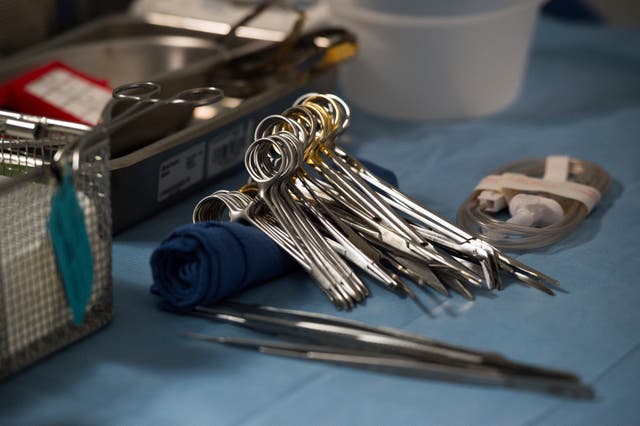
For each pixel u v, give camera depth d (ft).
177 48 4.50
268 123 3.14
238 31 4.74
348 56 4.28
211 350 2.61
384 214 3.06
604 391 2.46
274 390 2.43
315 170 3.22
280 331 2.66
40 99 3.68
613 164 4.12
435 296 2.91
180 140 3.36
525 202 3.41
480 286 2.98
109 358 2.57
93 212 2.58
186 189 3.55
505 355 2.62
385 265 3.06
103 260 2.66
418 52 4.42
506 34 4.56
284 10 5.05
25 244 2.42
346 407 2.37
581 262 3.20
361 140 4.35
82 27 4.78
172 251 2.75
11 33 4.66
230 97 4.15
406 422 2.32
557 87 5.13
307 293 2.92
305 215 3.02
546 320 2.80
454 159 4.15
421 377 2.46
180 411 2.35
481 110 4.70
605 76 5.29
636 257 3.25
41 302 2.49
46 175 2.35
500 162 4.13
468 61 4.49
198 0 5.06
